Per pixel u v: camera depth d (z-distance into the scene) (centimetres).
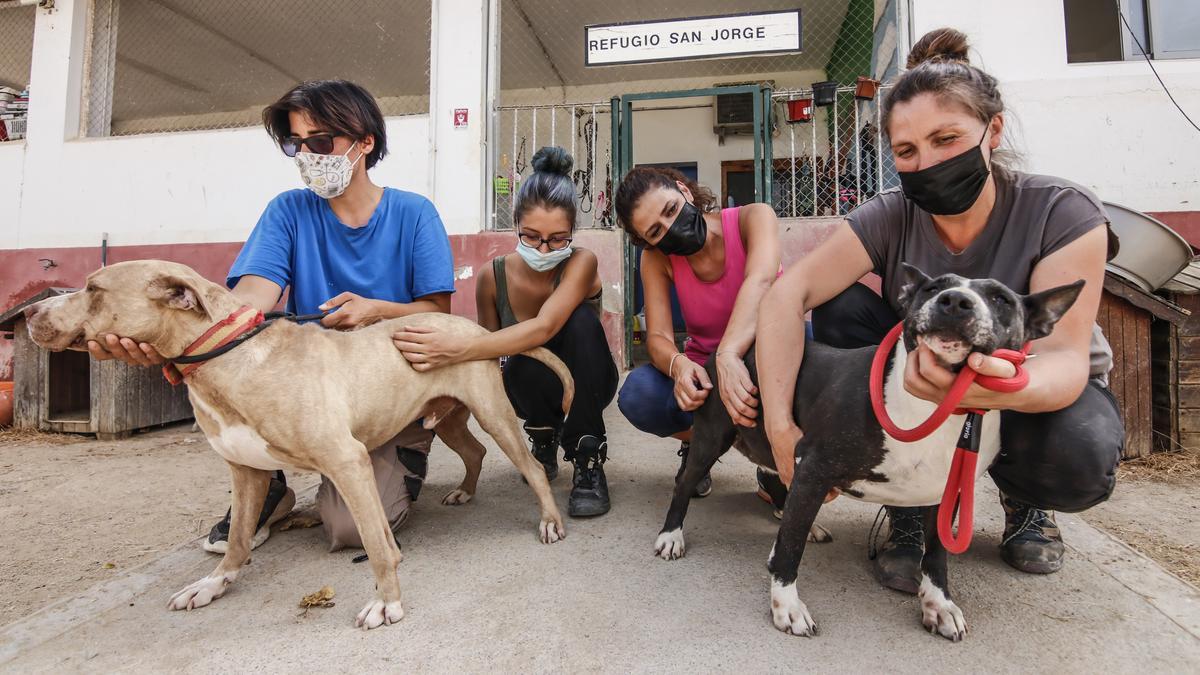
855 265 163
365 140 203
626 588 161
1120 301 285
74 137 649
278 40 888
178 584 170
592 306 240
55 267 636
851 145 689
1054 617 143
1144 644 130
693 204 201
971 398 102
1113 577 162
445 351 183
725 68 941
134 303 140
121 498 261
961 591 156
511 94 1009
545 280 235
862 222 162
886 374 130
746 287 183
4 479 290
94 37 671
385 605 146
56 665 131
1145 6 529
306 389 152
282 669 128
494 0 582
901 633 138
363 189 213
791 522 139
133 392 390
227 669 128
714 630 139
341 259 213
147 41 888
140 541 212
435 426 212
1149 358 286
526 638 137
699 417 183
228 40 891
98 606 157
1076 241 126
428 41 895
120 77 997
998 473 147
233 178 612
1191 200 497
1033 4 511
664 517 216
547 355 213
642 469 279
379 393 171
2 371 601
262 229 203
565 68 948
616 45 579
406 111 1059
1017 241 138
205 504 252
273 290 196
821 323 182
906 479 131
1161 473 266
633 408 219
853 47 769
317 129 193
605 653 131
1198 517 216
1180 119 498
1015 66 513
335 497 185
